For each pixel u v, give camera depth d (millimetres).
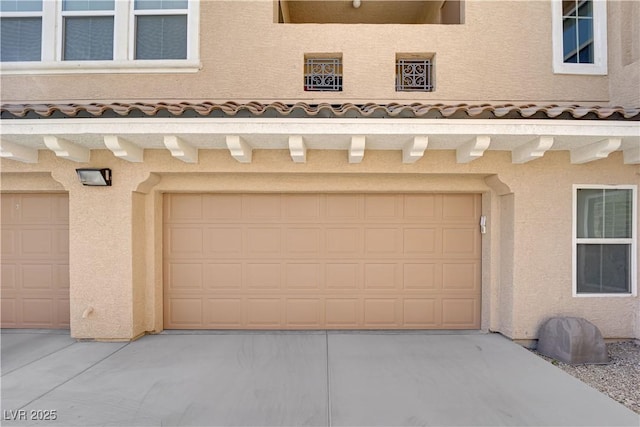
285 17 8641
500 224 6496
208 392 4449
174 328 6777
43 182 6430
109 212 6070
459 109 4855
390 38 6629
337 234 6758
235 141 5047
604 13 6676
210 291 6777
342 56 6652
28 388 4555
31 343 6078
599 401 4250
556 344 5727
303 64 6629
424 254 6773
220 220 6750
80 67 6527
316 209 6754
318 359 5426
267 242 6750
